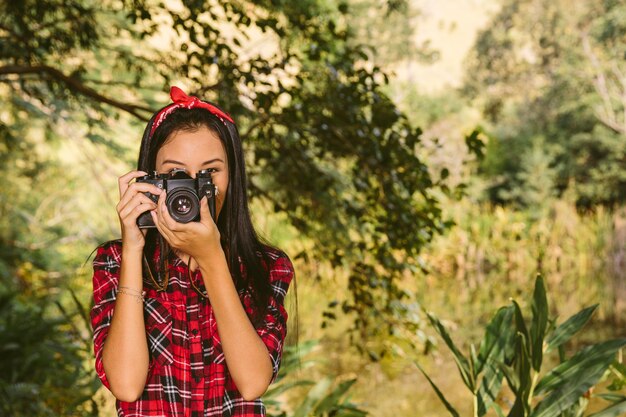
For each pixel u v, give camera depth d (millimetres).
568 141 27594
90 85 6289
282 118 4309
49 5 4664
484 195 26703
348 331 4629
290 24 4500
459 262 18000
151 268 1626
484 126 30328
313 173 4465
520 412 2393
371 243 5051
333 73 4359
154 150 1584
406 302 4883
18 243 12531
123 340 1481
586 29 29203
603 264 18359
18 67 4551
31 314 7148
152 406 1551
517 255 18547
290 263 1799
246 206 1697
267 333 1648
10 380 5660
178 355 1569
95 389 5129
